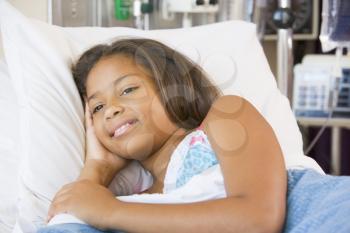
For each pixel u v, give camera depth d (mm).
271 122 1267
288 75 1772
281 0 1771
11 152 1107
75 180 976
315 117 2117
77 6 1436
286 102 1330
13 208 1061
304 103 2117
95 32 1260
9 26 1085
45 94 1052
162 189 1003
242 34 1364
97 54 1049
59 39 1154
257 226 759
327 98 2088
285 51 1763
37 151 996
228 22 1396
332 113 2129
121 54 1017
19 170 1002
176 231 778
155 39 1195
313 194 848
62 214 833
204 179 881
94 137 1038
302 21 2492
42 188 978
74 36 1209
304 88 2113
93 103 1011
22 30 1087
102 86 989
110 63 998
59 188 992
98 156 1018
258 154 843
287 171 957
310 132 2652
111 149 1007
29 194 974
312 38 2533
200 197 865
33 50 1081
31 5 1330
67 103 1071
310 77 2105
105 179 999
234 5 1900
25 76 1055
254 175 816
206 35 1334
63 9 1373
